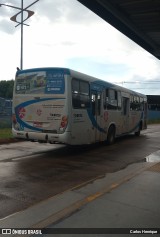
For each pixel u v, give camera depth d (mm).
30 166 10203
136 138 20688
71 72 12242
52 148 14703
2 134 18000
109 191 7324
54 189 7562
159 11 10906
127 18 11492
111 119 16297
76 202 6480
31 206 6246
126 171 9820
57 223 5363
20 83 13047
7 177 8633
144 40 14164
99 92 14641
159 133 25328
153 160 12008
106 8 10172
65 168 10094
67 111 12023
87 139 13531
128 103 19156
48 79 12375
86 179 8664
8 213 5844
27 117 12781
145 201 6629
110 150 14648
